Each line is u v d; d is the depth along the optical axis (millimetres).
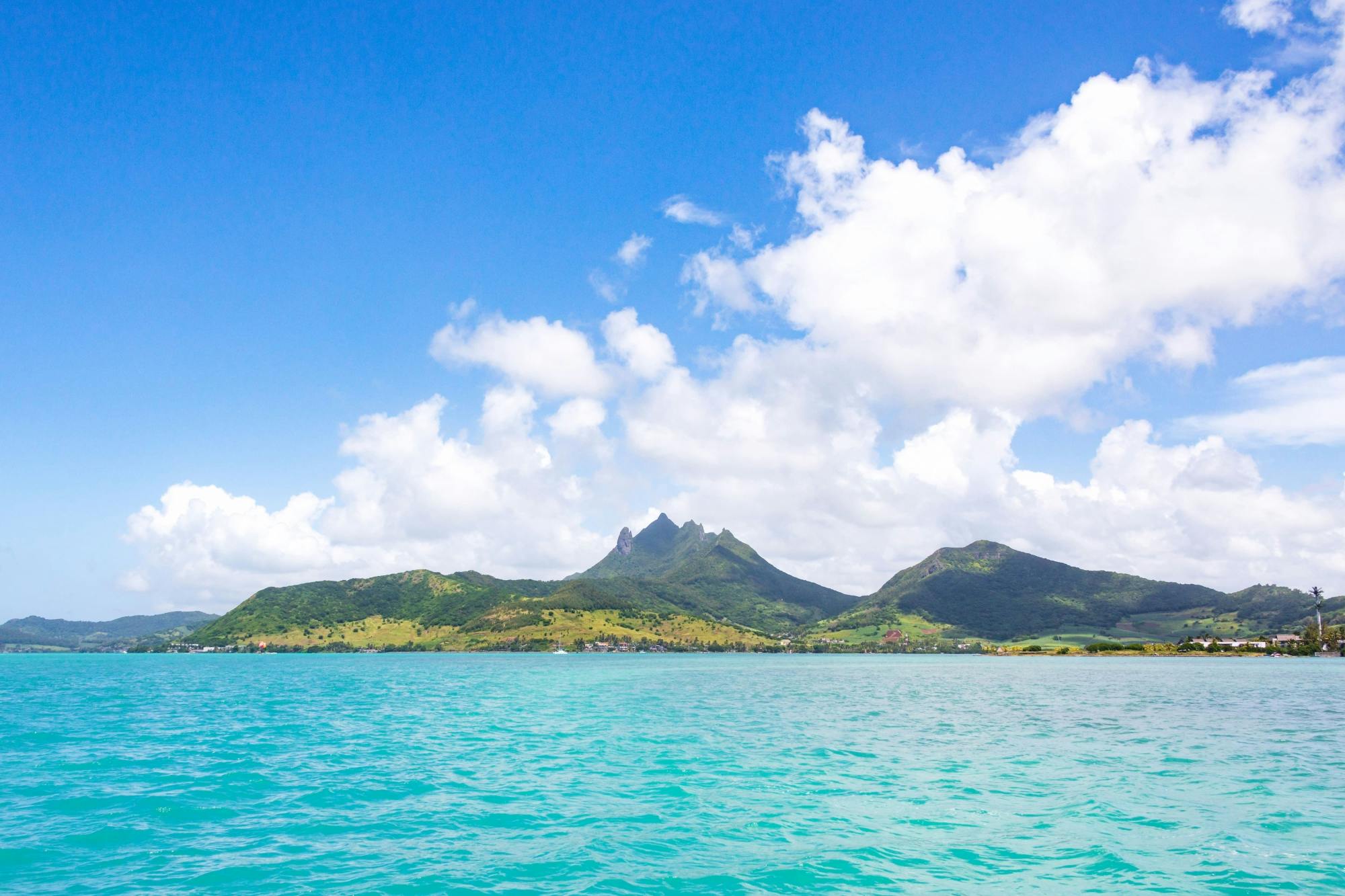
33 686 111875
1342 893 18891
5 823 25969
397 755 41469
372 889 19250
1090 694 94188
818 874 20422
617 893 18922
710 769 36906
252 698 86625
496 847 23078
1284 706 75812
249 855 22281
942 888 19375
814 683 125000
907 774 35656
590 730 53844
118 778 34375
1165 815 27203
